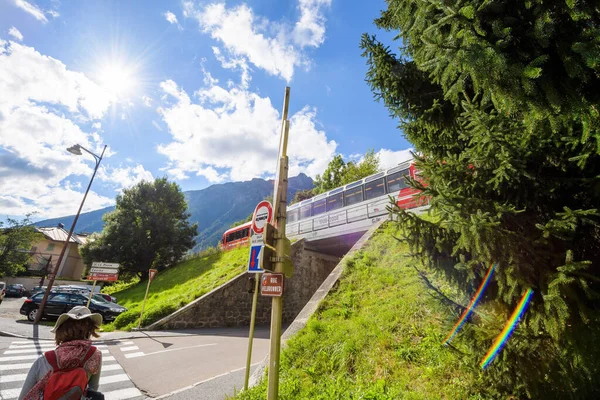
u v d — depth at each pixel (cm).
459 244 286
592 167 288
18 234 3234
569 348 257
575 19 191
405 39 336
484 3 210
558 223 247
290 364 568
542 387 272
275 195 458
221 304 1652
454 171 339
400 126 550
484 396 328
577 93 203
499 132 292
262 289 407
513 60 209
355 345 550
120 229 3394
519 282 258
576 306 253
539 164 302
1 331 1113
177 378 672
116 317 1484
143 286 2684
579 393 260
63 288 1956
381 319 614
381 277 817
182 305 1590
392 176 1575
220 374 700
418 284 697
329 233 1898
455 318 326
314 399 419
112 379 662
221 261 2380
